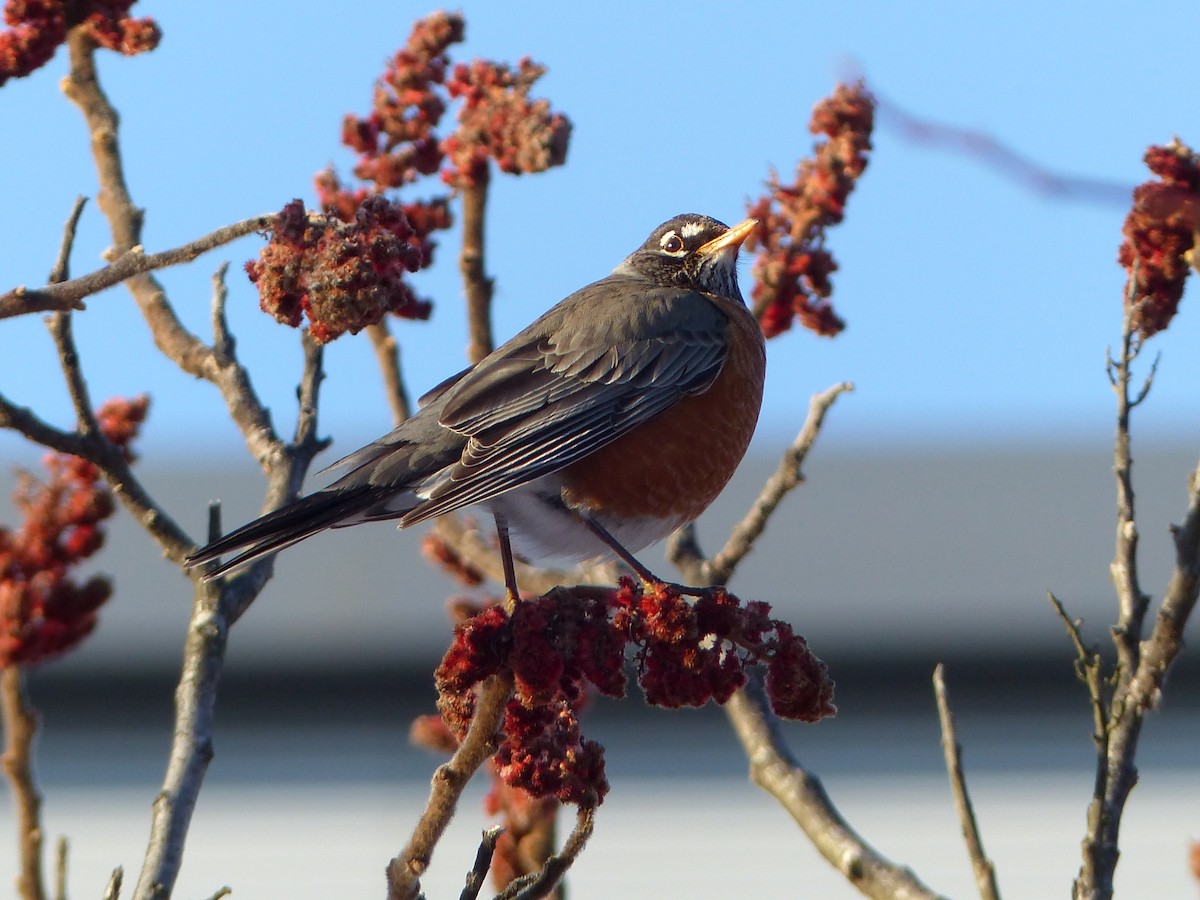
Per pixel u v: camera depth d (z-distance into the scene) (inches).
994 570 745.0
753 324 447.5
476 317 423.8
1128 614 285.1
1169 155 316.5
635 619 295.4
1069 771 697.6
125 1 370.3
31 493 355.9
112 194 385.1
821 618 727.7
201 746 301.3
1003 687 723.4
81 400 337.4
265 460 368.8
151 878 275.9
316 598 740.0
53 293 266.2
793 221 417.7
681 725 711.7
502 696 279.0
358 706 728.3
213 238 271.3
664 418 414.3
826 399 386.9
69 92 388.5
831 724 721.0
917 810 689.0
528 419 402.9
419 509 381.1
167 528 342.3
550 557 416.2
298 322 278.7
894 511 786.8
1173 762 685.9
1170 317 314.7
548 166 390.0
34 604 343.9
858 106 411.2
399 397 425.4
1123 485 287.9
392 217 278.4
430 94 399.5
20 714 326.6
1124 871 661.3
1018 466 821.2
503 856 353.4
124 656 708.7
